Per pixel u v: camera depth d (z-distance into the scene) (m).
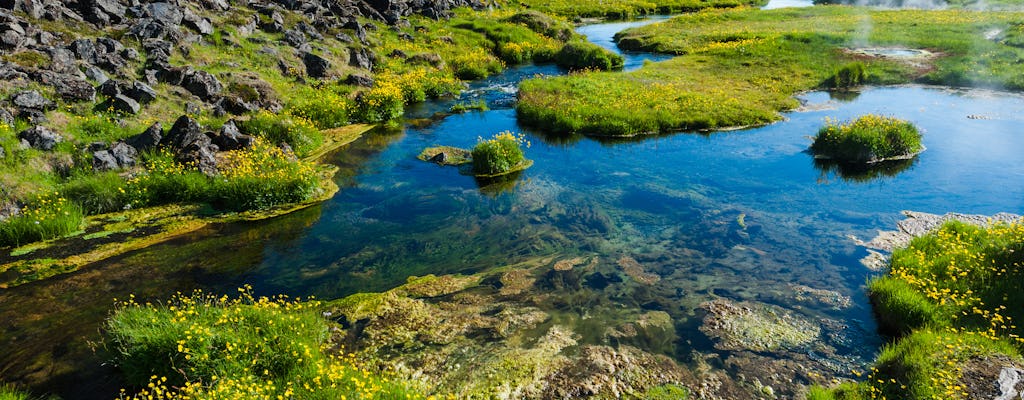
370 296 11.17
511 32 43.31
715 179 17.64
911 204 15.06
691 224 14.45
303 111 23.75
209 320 9.40
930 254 11.62
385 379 8.38
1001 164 17.67
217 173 16.86
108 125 18.23
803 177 17.53
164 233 14.20
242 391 7.76
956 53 33.59
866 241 13.06
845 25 45.94
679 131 23.27
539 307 10.84
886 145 18.64
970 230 12.34
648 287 11.50
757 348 9.48
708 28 48.41
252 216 15.34
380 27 39.53
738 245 13.20
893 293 10.10
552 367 9.05
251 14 30.27
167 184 15.95
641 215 15.12
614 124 23.00
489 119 25.77
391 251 13.32
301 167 17.52
